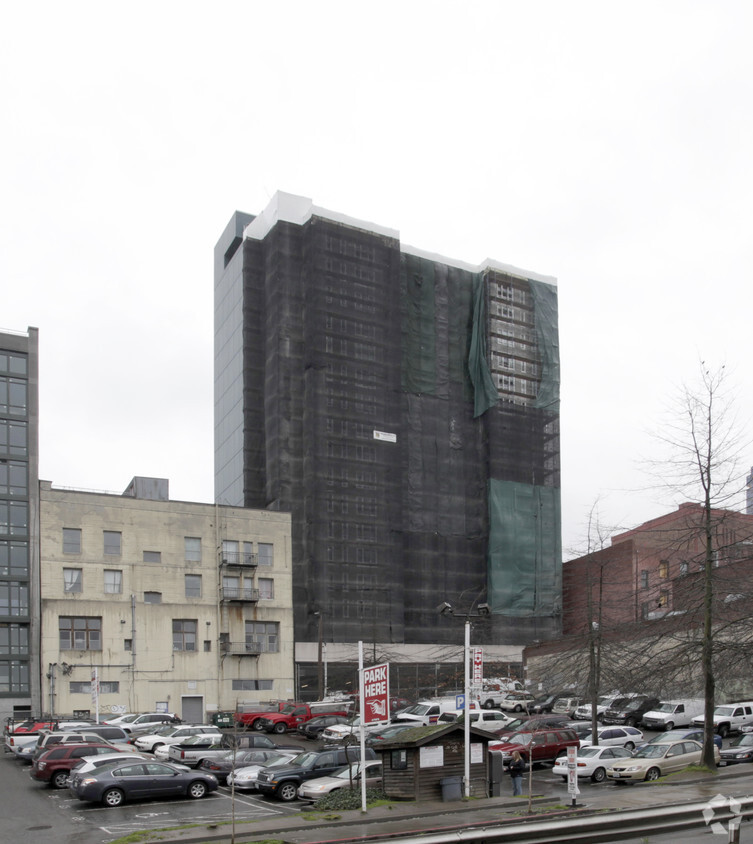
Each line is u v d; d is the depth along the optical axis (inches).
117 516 2640.3
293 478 3966.5
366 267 4239.7
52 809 1152.8
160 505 2716.5
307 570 3836.1
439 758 1105.4
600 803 953.5
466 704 1123.3
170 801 1209.4
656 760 1322.6
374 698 1018.1
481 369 4554.6
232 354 4411.9
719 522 1293.1
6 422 2591.0
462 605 4242.1
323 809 1067.3
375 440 4082.2
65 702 2442.2
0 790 1320.1
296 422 4035.4
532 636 4242.1
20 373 2645.2
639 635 1736.0
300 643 3499.0
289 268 4175.7
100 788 1168.2
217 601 2738.7
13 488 2546.8
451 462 4448.8
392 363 4229.8
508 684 2832.2
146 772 1205.7
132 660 2556.6
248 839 846.5
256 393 4222.4
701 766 1248.8
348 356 4101.9
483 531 4431.6
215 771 1386.6
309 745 1883.6
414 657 3703.3
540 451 4581.7
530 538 4402.1
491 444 4443.9
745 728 1905.8
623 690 1582.2
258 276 4338.1
